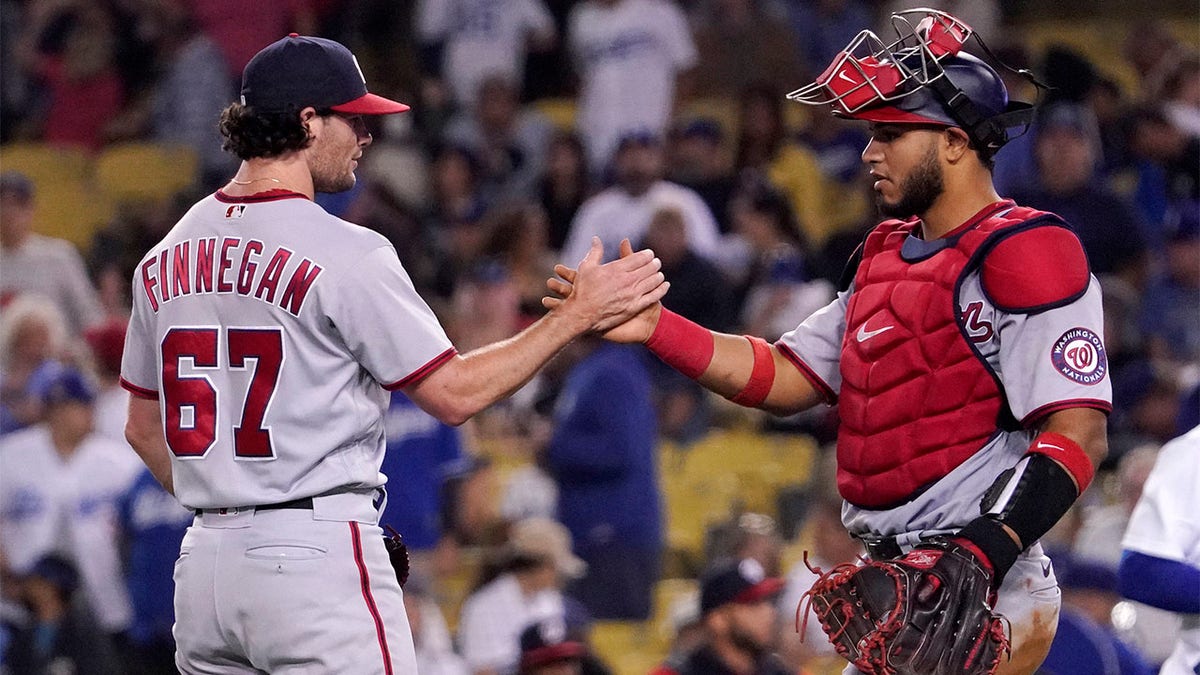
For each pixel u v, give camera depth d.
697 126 43.97
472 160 45.72
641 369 31.44
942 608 12.16
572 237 41.47
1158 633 22.77
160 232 42.06
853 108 13.12
